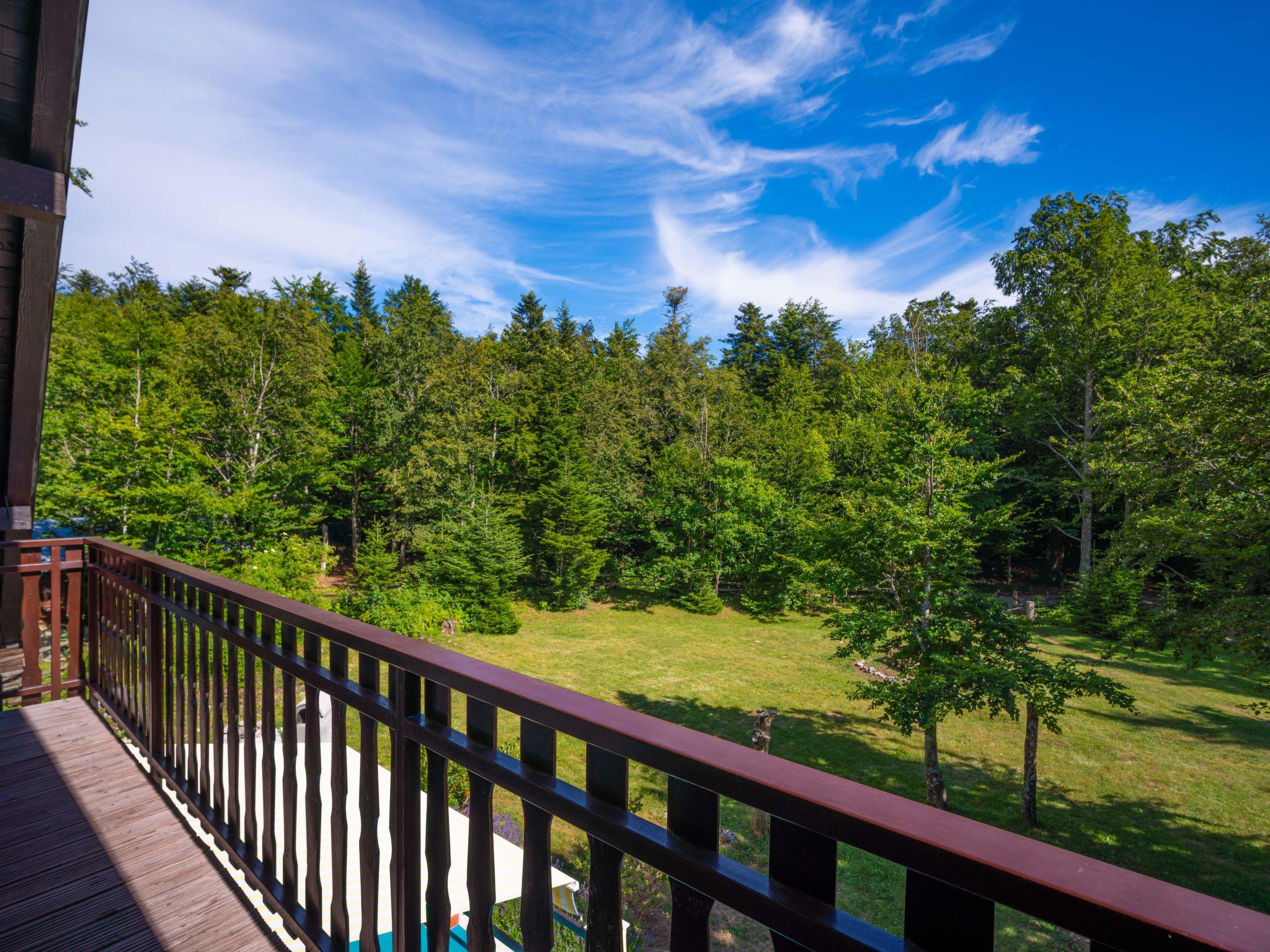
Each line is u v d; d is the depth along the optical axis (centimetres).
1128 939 45
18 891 203
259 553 1886
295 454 2467
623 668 2139
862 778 1413
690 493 3036
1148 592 2302
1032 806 1215
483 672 113
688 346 3834
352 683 149
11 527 414
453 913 344
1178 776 1406
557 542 2819
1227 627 1009
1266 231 2475
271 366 2334
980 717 1750
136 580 308
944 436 1343
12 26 281
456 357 2950
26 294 340
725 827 1027
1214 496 1065
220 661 221
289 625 176
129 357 2022
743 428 3228
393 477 2850
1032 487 3050
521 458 2862
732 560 2886
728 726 1681
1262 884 1028
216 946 180
